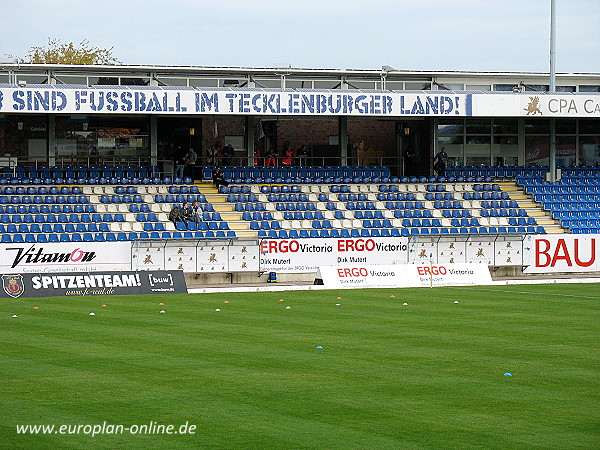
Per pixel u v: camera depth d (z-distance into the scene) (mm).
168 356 20000
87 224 41875
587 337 23078
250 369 18531
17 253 37438
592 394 16328
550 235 44188
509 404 15562
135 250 39000
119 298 33094
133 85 45281
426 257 42812
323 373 18125
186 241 39750
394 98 46000
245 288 36750
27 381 17297
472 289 37031
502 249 43594
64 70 45906
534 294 34750
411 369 18594
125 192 45250
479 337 23016
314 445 13086
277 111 44656
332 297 33500
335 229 44469
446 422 14367
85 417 14625
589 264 44781
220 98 44062
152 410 15078
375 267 38750
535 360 19688
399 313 28266
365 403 15609
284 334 23484
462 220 46844
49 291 33844
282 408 15250
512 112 47188
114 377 17672
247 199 46375
